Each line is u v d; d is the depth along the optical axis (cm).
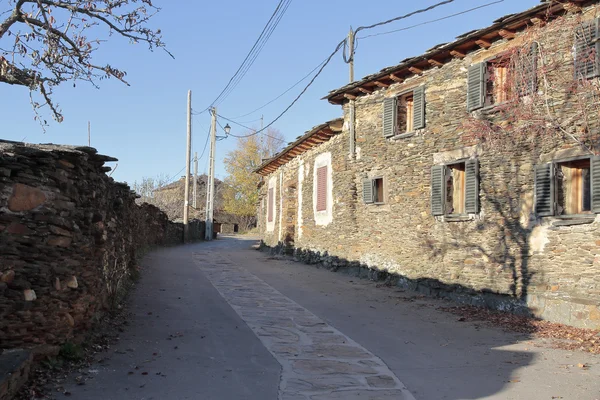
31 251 559
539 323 941
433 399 553
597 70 895
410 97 1436
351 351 752
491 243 1110
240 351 731
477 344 801
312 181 2019
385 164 1480
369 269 1538
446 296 1221
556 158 969
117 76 702
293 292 1299
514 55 1040
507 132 1068
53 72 673
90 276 674
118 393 530
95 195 710
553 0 942
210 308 1034
